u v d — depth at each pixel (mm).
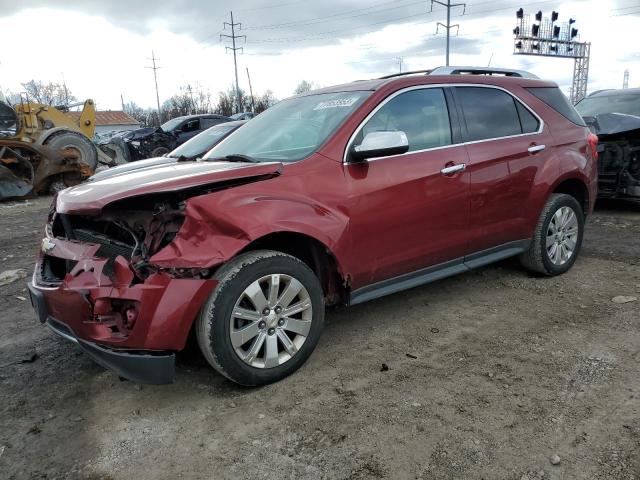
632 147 7535
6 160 12156
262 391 3141
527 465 2410
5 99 12633
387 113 3752
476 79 4367
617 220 7566
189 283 2824
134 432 2801
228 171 3121
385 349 3639
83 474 2492
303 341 3281
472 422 2744
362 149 3385
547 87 4973
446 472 2387
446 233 3975
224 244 2898
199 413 2947
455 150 4000
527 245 4699
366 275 3574
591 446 2516
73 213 3061
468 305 4383
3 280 5566
